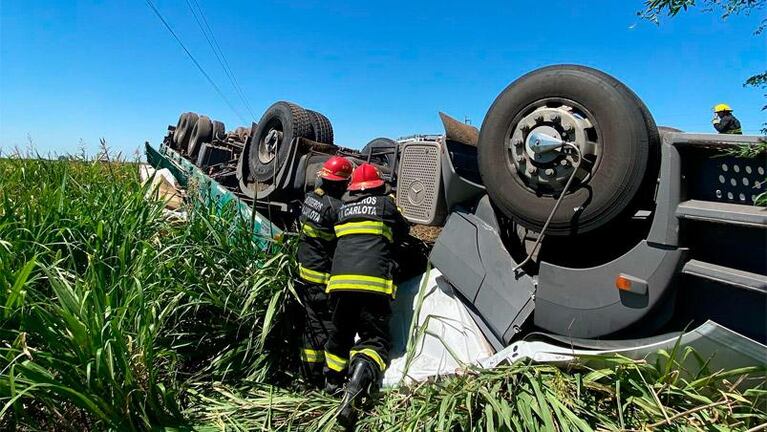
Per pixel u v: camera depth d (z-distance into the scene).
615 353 2.35
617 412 2.32
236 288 3.55
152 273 3.30
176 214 4.44
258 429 2.72
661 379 2.30
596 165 2.55
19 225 3.58
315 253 3.53
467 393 2.42
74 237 3.58
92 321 2.45
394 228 3.41
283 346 3.56
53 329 2.37
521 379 2.51
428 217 3.59
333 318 3.29
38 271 3.13
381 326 3.22
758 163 2.15
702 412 2.22
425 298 3.48
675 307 2.39
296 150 5.46
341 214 3.44
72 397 2.18
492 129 2.96
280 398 3.01
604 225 2.57
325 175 3.73
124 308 2.74
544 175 2.70
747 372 2.15
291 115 5.63
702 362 2.25
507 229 3.26
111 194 4.40
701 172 2.33
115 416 2.35
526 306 2.86
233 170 7.60
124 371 2.47
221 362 3.30
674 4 2.13
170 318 3.33
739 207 2.16
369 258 3.24
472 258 3.19
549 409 2.29
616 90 2.49
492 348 3.05
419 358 3.17
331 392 3.20
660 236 2.34
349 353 3.34
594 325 2.58
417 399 2.69
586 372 2.52
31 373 2.17
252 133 6.44
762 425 2.03
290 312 3.60
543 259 3.04
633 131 2.43
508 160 2.89
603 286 2.54
